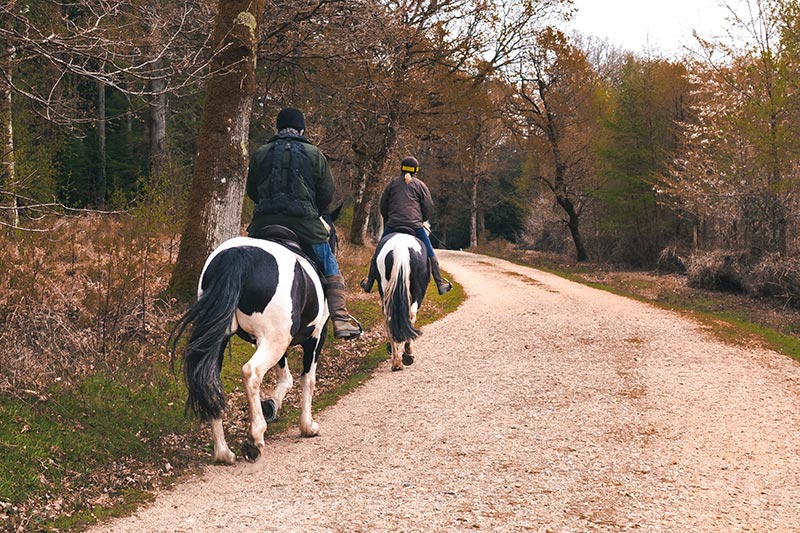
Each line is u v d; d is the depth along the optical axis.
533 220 45.06
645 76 30.30
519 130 37.06
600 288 19.59
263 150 6.45
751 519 5.02
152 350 8.24
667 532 4.75
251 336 5.86
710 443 6.73
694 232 27.22
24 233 7.86
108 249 8.68
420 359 10.50
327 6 14.82
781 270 17.95
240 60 9.54
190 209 10.69
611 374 9.34
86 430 6.00
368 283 9.79
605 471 5.93
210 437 6.66
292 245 6.17
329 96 21.47
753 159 19.45
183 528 4.69
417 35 24.69
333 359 10.59
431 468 6.00
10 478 4.95
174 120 30.56
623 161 30.03
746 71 19.19
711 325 12.96
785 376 9.44
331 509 5.06
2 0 6.48
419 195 10.13
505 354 10.59
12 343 6.86
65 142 21.00
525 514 5.02
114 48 7.69
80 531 4.60
